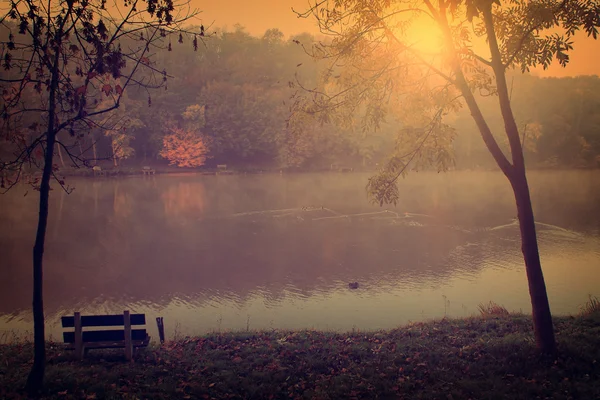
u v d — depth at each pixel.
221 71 131.38
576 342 10.65
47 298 22.25
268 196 66.62
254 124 113.50
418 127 12.38
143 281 25.30
